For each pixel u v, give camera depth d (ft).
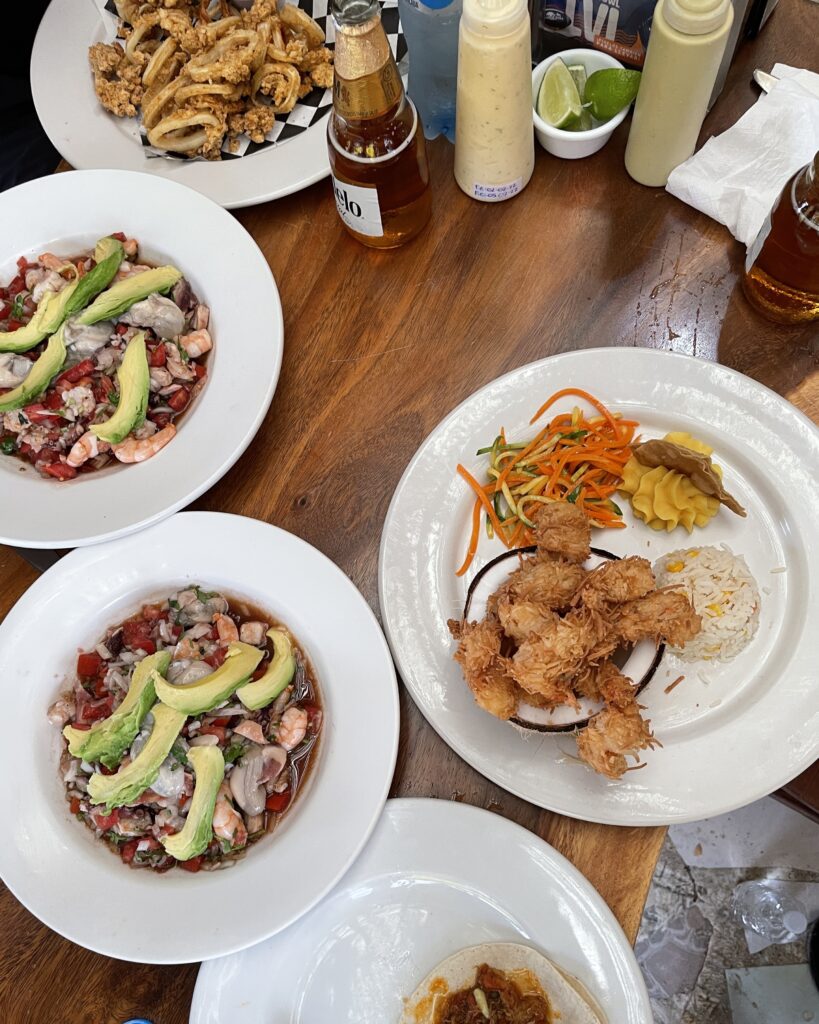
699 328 3.67
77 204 3.92
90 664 3.37
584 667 2.87
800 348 3.56
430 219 4.04
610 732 2.67
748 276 3.59
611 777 2.73
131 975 3.09
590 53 3.88
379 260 4.00
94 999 3.07
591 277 3.83
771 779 2.85
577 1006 2.64
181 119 3.97
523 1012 2.71
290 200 4.15
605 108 3.72
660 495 3.25
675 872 5.98
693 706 3.04
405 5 3.57
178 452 3.45
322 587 3.20
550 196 4.01
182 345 3.65
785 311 3.53
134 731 3.10
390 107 3.25
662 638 2.92
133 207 3.88
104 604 3.37
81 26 4.56
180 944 2.79
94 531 3.26
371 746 2.96
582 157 4.03
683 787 2.87
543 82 3.86
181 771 3.10
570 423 3.45
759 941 5.81
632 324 3.72
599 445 3.37
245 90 4.11
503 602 2.93
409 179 3.59
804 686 2.97
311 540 3.55
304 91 4.22
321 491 3.62
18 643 3.28
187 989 3.06
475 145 3.65
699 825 6.03
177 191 3.84
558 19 3.93
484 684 2.82
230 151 4.13
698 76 3.26
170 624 3.37
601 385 3.43
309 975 2.88
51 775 3.20
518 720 2.88
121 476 3.45
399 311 3.89
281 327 3.56
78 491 3.44
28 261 4.03
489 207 4.03
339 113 3.28
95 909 2.91
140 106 4.28
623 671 2.97
